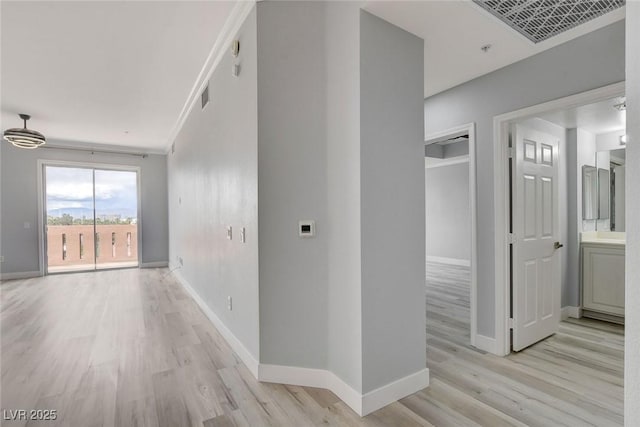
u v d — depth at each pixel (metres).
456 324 3.43
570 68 2.27
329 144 2.08
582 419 1.84
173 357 2.62
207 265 3.68
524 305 2.77
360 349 1.89
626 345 0.68
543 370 2.40
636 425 0.67
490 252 2.72
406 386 2.07
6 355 2.65
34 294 4.69
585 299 3.58
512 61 2.51
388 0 1.77
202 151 3.82
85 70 3.32
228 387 2.17
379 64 1.94
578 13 1.95
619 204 3.79
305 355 2.18
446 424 1.79
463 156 6.86
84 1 2.27
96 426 1.77
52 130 5.50
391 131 2.00
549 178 3.08
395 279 2.03
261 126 2.20
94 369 2.42
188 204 4.72
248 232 2.43
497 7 1.87
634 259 0.67
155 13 2.41
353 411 1.91
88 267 6.64
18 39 2.73
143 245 7.06
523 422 1.81
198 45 2.88
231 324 2.86
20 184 5.97
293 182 2.16
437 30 2.07
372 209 1.92
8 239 5.87
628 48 0.69
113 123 5.14
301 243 2.16
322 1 2.11
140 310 3.92
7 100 4.12
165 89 3.86
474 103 2.82
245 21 2.41
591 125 3.51
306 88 2.14
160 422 1.81
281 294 2.20
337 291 2.04
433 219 7.93
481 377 2.30
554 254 3.13
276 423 1.81
